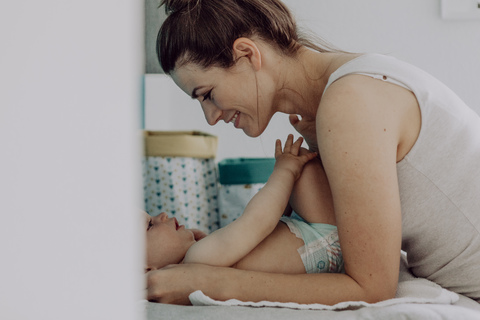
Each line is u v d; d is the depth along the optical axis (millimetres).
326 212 1075
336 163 832
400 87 872
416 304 801
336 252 1041
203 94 1060
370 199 817
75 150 298
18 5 287
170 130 2172
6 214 292
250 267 1006
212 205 1917
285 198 1038
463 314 773
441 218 915
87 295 304
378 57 912
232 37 999
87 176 301
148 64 2164
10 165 290
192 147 1851
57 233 298
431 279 1002
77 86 296
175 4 1062
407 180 897
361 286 851
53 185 297
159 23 2119
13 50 287
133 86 309
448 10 2201
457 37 2240
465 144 890
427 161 884
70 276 302
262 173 1852
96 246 304
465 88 2252
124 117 304
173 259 1223
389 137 833
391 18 2262
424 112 870
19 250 294
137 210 333
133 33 307
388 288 855
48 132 293
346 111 829
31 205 294
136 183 317
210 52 1005
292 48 1026
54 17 291
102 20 298
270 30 1010
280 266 1011
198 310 783
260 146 2318
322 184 1090
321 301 847
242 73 1020
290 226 1060
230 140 2316
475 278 944
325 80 1005
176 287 889
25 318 297
